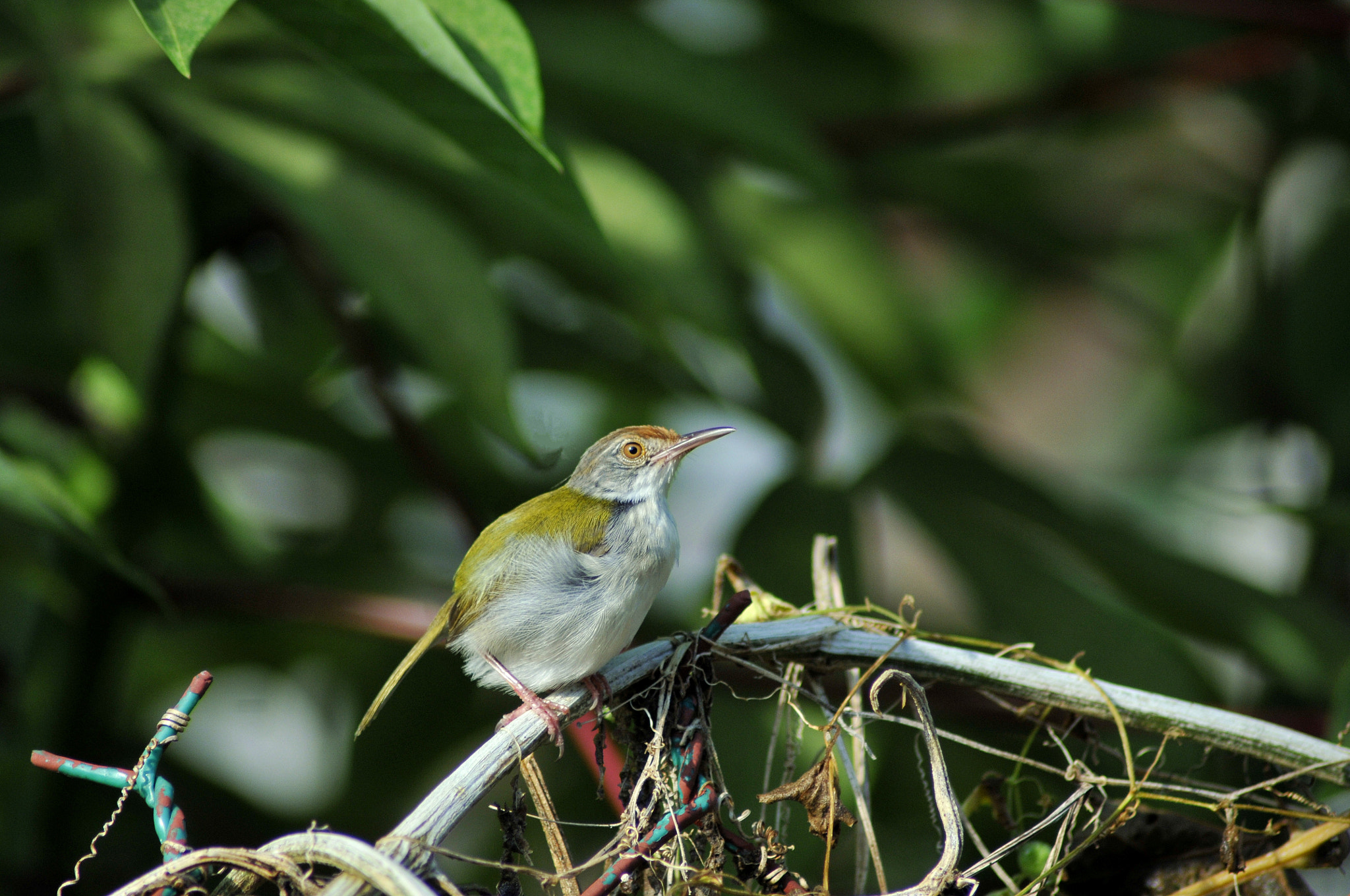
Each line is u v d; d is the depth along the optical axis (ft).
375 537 30.96
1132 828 16.01
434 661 29.17
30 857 22.66
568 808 26.50
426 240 20.70
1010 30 33.04
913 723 14.62
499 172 17.40
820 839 21.66
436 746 28.86
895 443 26.16
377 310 21.36
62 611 23.30
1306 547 30.48
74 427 25.82
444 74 15.80
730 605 15.57
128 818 25.39
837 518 24.90
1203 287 37.55
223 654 31.78
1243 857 15.81
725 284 23.98
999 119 31.73
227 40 22.20
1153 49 32.71
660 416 31.17
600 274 23.38
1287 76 35.09
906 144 32.86
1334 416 33.42
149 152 20.70
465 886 13.94
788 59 32.12
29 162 26.45
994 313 42.29
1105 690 15.56
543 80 23.62
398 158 22.17
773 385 27.55
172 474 26.68
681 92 23.93
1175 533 32.27
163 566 26.18
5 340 26.30
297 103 21.89
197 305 29.40
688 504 31.32
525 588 19.54
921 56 32.78
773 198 28.27
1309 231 35.65
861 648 15.78
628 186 23.29
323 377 30.71
